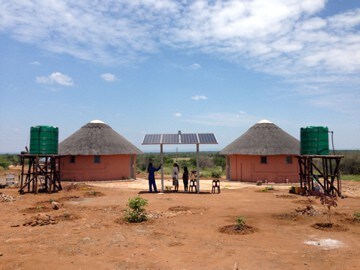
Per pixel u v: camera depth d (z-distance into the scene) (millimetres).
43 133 21000
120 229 10648
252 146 28484
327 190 19953
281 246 8750
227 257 7816
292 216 12633
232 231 10289
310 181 21359
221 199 17875
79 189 22203
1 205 15508
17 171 42219
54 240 9312
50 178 20859
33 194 19641
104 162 29391
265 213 13461
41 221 11430
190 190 22312
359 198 18766
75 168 28906
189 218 12484
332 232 10273
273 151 27469
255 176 28250
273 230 10547
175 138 21469
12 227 10992
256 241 9250
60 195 19312
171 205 15539
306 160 21547
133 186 25516
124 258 7754
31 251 8281
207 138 21203
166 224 11398
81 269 7051
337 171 19688
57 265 7285
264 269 7004
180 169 43375
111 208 14727
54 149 21609
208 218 12500
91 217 12703
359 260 7574
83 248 8531
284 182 27641
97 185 26109
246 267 7133
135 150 32156
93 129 30609
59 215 12953
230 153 29578
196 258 7754
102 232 10250
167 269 7043
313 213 13039
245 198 18297
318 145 20734
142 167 48750
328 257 7797
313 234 10023
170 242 9094
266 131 29625
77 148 28656
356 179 31406
